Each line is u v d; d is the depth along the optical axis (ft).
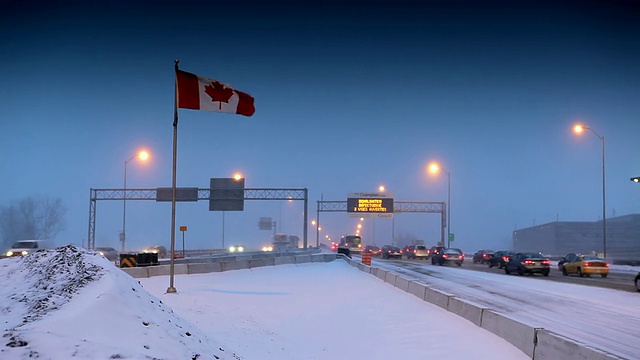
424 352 38.83
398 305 62.13
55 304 22.71
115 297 23.21
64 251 29.86
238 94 64.75
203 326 45.03
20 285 26.48
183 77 63.10
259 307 62.18
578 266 115.34
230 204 200.54
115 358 17.61
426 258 217.77
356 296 74.74
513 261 123.13
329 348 42.80
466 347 38.65
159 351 20.49
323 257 170.19
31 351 16.93
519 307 60.08
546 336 32.71
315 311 62.13
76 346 17.70
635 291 78.48
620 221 359.05
